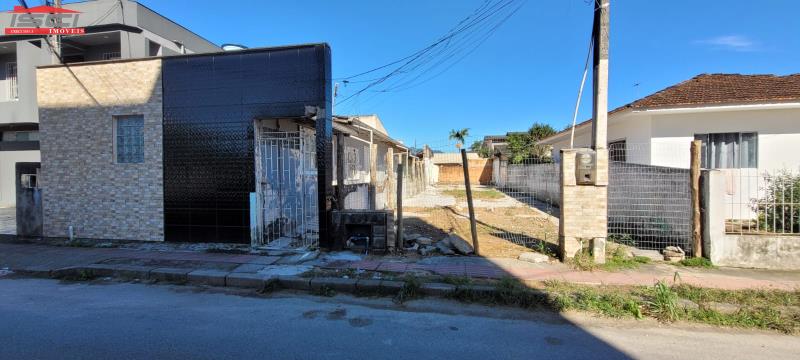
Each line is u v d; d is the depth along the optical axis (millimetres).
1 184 16547
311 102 7516
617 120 11688
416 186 21625
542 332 4082
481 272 5988
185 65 8031
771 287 5301
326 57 7516
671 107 9875
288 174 8938
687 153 10516
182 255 7109
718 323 4293
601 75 6430
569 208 6527
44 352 3508
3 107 15133
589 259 6410
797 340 3908
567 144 17031
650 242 7438
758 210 6703
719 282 5516
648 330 4141
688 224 6898
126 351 3539
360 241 7348
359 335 3967
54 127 8695
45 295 5277
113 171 8430
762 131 10227
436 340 3855
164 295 5305
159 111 8164
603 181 6375
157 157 8211
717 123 10406
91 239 8477
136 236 8359
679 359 3498
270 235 8375
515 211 13656
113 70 8359
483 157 36844
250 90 7762
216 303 4977
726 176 7051
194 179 8062
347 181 12359
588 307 4656
